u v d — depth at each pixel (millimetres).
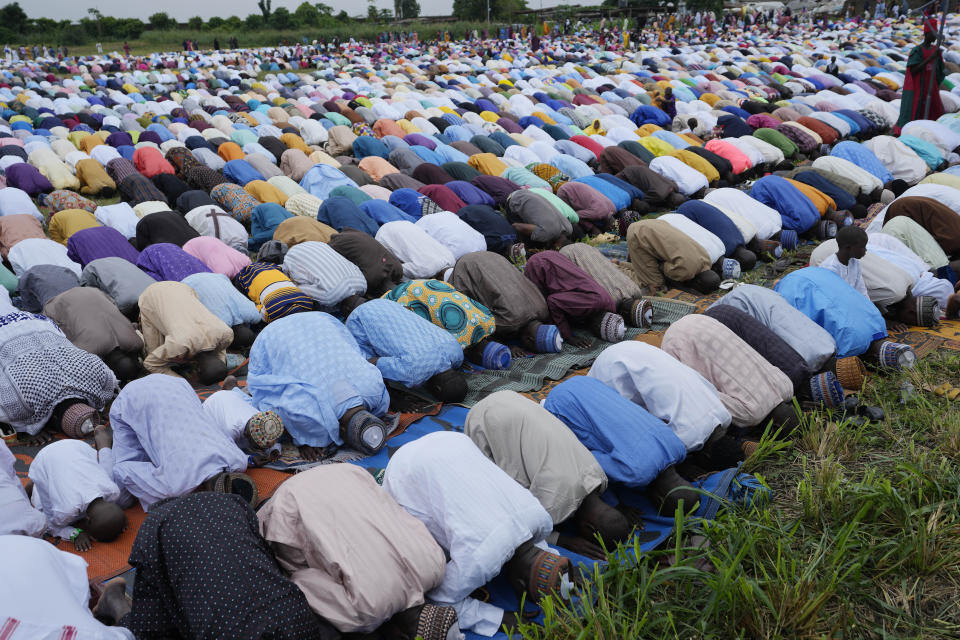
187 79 18578
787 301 4230
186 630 2289
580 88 16016
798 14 39531
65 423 3643
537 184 7879
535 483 2850
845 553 2650
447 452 2705
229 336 4348
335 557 2369
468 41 33688
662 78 16859
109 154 9383
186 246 5742
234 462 3115
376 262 5422
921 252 5309
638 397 3451
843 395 3637
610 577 2570
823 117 10797
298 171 8875
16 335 3803
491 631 2533
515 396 3139
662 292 5621
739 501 3051
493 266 4809
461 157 9383
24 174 8430
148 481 3045
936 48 10055
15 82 17906
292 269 5070
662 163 8188
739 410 3449
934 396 3807
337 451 3625
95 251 5824
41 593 2102
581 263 5121
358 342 4207
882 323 4180
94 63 24016
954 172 7574
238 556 2283
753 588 2381
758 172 9375
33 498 3113
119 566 2869
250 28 46688
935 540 2656
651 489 3125
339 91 15867
